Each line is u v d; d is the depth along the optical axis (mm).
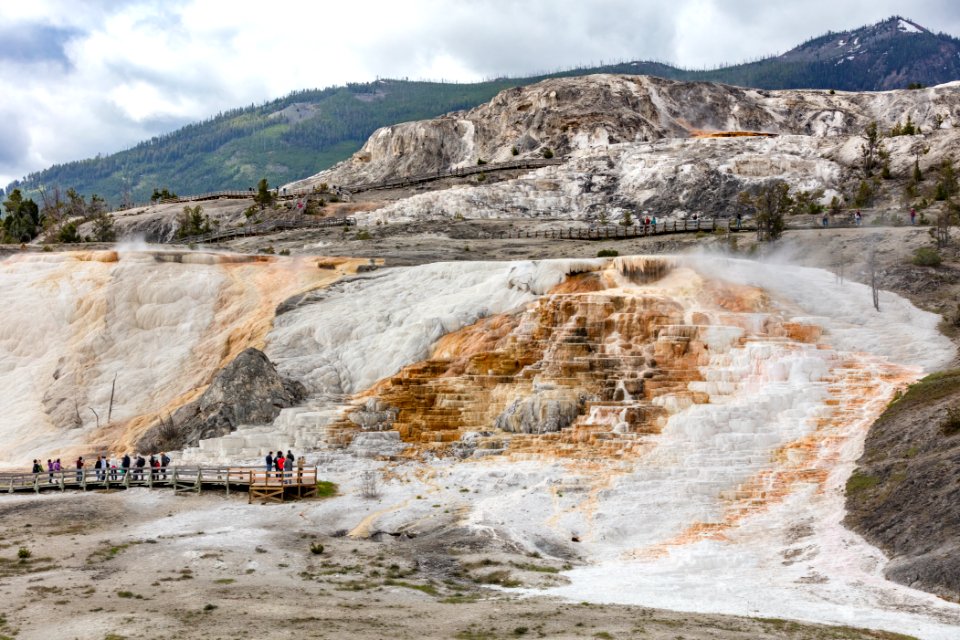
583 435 35062
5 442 42781
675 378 37906
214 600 20047
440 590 22125
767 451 32250
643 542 27172
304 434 37750
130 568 23078
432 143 132000
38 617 18625
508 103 135125
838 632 18656
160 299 50812
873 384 35594
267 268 53500
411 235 74438
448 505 30266
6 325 50500
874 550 24375
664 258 45375
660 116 126688
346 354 44031
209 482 33156
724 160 89688
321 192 107125
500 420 37594
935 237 52219
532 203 88750
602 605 20672
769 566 24703
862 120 129625
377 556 25141
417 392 39719
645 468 32094
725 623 19219
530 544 26469
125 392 45281
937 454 27141
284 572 23047
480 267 49219
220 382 40375
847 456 30875
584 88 128750
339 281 50875
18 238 103875
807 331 40062
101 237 94938
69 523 28391
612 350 40125
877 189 79438
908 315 42562
